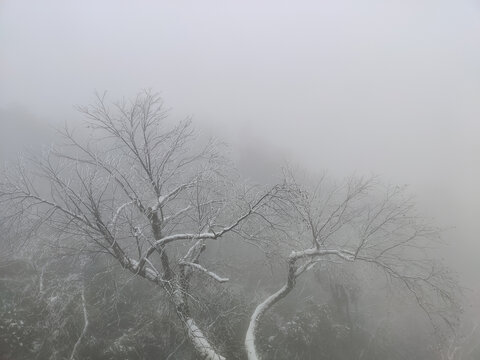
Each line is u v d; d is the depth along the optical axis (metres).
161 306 15.23
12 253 15.73
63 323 12.96
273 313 17.62
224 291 15.70
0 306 13.14
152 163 13.55
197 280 14.47
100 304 14.69
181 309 12.50
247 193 13.74
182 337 14.18
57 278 15.70
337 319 18.59
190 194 13.78
